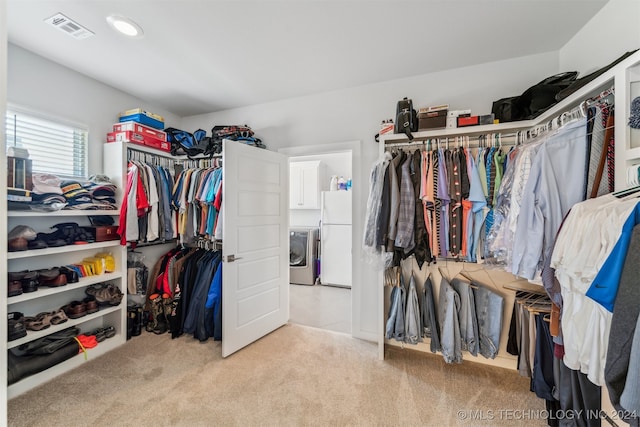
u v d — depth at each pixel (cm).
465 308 203
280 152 288
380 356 219
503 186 175
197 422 154
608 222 100
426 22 171
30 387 181
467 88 224
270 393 178
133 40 189
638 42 135
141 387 184
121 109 268
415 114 210
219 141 271
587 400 132
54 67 218
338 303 360
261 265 259
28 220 206
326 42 191
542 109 173
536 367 161
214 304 250
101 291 237
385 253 208
